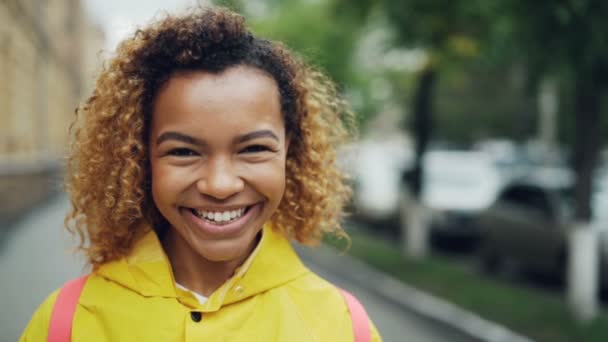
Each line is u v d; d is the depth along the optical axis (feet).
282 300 4.66
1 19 43.29
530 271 31.09
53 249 29.99
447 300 24.09
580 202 20.40
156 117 4.36
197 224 4.33
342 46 46.73
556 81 18.85
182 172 4.25
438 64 27.07
